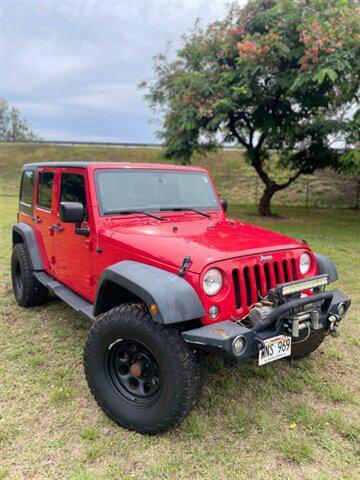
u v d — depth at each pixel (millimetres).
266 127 12977
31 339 4309
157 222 3625
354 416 3098
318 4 10992
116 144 39656
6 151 38000
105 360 2938
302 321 2850
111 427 2916
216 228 3578
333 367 3859
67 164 3992
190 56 13484
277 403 3246
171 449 2691
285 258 3193
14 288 5414
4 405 3148
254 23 12031
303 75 10156
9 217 13562
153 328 2635
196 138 13898
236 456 2650
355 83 12609
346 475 2506
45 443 2740
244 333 2549
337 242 10031
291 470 2545
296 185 24031
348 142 13461
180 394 2604
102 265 3422
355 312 5297
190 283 2689
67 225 3949
